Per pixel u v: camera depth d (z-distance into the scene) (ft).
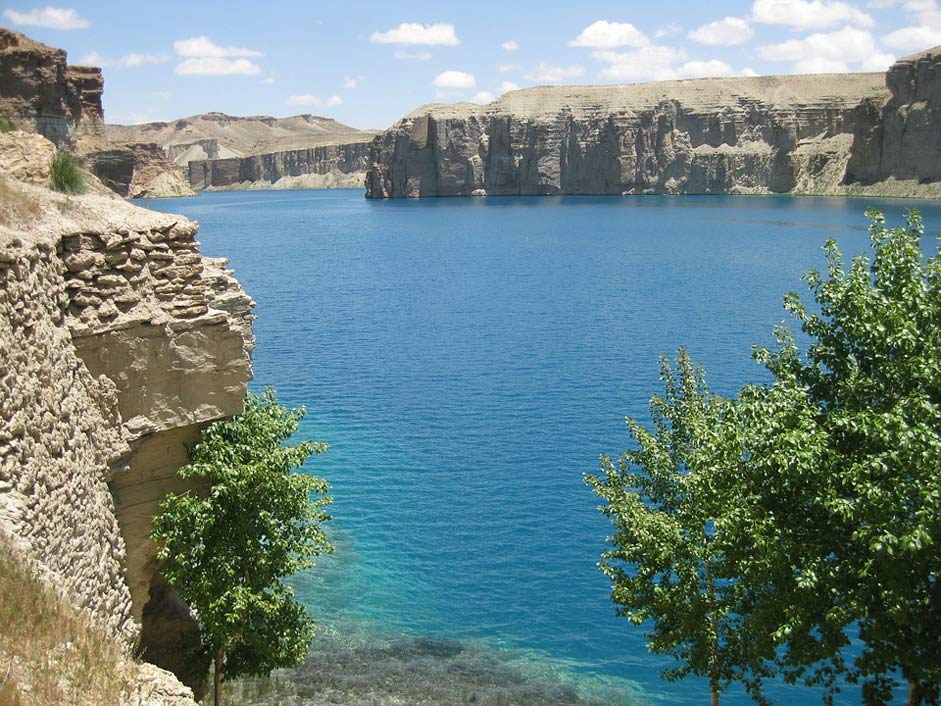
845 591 53.26
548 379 209.05
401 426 172.24
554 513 129.70
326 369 221.66
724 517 55.57
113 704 38.40
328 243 600.39
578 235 618.44
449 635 98.99
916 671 51.62
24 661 38.09
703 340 250.16
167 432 66.85
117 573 61.31
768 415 57.82
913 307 58.13
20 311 51.83
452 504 133.28
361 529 125.18
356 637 98.22
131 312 63.57
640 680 90.89
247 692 85.81
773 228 615.98
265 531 68.85
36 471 50.29
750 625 59.21
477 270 437.17
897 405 52.11
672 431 74.84
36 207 60.39
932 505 47.42
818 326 61.77
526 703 86.12
